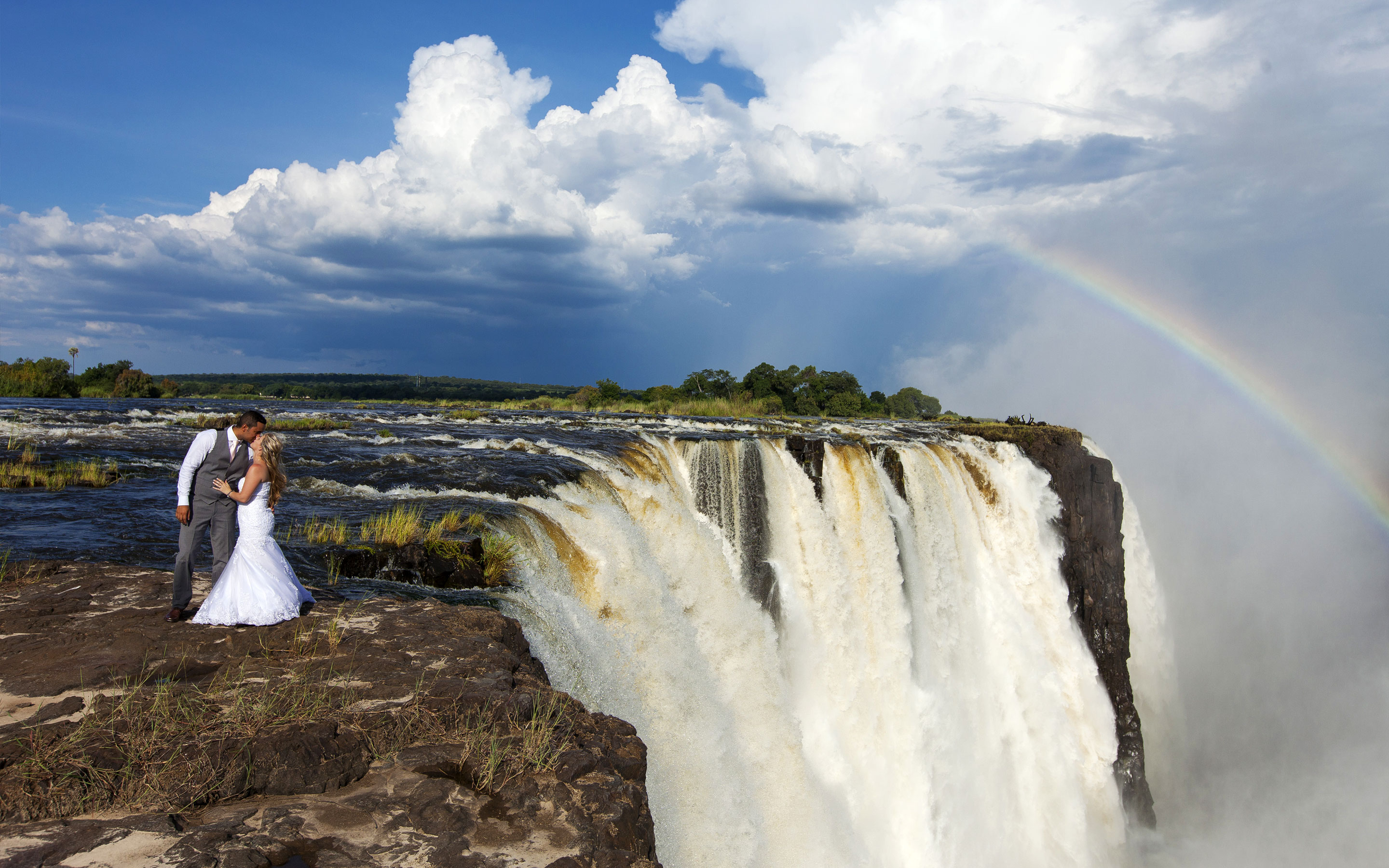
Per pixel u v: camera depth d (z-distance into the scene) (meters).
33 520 13.95
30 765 4.81
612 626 13.72
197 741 5.32
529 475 18.56
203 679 6.65
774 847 14.89
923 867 20.98
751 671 18.05
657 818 9.41
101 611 8.55
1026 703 27.78
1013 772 26.39
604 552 15.20
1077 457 33.56
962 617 26.56
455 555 12.03
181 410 36.03
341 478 18.22
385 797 5.10
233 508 8.68
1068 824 26.66
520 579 12.40
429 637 8.13
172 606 8.58
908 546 24.41
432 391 150.38
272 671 6.89
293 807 4.90
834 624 22.73
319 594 10.10
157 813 4.63
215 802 4.89
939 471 26.23
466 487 17.27
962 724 24.77
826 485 23.52
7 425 26.47
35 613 8.32
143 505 15.70
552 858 4.63
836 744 20.69
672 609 15.22
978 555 28.42
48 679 6.43
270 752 5.15
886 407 72.12
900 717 22.77
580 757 5.84
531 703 6.59
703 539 19.45
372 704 6.32
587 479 18.88
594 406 61.72
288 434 26.83
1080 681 30.11
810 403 67.19
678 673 13.88
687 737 12.99
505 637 8.95
